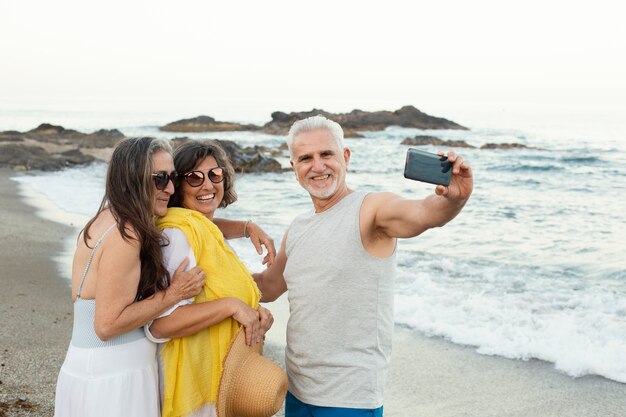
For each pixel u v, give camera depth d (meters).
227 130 56.88
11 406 4.25
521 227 12.60
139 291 2.60
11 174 20.84
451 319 6.57
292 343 2.83
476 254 9.90
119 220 2.51
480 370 5.31
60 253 9.18
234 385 2.68
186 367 2.65
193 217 2.76
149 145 2.60
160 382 2.74
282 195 16.83
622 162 28.34
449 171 2.22
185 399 2.65
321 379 2.71
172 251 2.65
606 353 5.62
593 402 4.70
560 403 4.69
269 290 3.24
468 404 4.68
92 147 33.00
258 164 22.42
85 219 12.23
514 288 7.81
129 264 2.50
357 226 2.65
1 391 4.51
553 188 19.91
